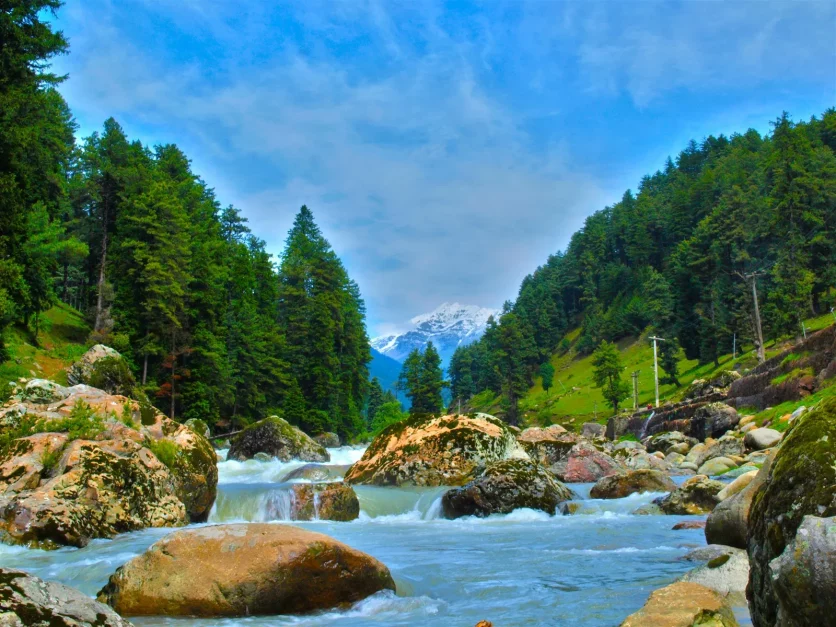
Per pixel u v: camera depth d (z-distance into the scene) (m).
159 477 14.30
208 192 89.81
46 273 46.50
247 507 16.36
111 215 64.00
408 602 7.83
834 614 3.47
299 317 78.75
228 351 63.31
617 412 91.69
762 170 131.25
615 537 12.78
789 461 4.72
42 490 12.12
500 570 9.71
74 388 19.20
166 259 52.38
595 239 179.88
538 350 155.62
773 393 42.16
